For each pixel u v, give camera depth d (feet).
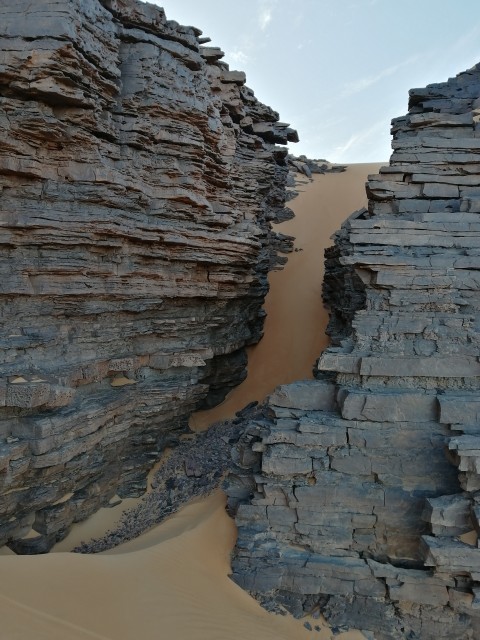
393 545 42.29
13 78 42.39
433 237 49.90
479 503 38.65
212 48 72.90
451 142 55.42
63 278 46.68
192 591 40.86
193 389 62.80
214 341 70.28
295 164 131.64
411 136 59.11
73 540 50.03
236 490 47.34
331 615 40.81
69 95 44.11
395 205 55.47
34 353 45.32
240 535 43.83
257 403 77.46
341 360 46.52
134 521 54.03
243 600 41.42
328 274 89.15
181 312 61.57
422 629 39.70
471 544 38.22
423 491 42.24
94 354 51.31
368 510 42.70
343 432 43.83
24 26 42.27
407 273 48.29
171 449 65.10
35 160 44.93
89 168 47.37
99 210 48.11
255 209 81.92
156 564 42.34
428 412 43.45
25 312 45.29
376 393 44.34
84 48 44.62
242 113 81.66
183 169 57.41
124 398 54.54
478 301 47.80
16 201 44.57
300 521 43.39
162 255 54.70
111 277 50.34
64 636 33.06
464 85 64.23
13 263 44.34
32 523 47.11
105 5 51.42
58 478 47.01
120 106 52.49
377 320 47.85
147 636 35.50
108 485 55.57
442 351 45.55
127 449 58.44
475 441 39.34
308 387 47.78
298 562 42.24
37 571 37.91
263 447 45.16
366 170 135.85
